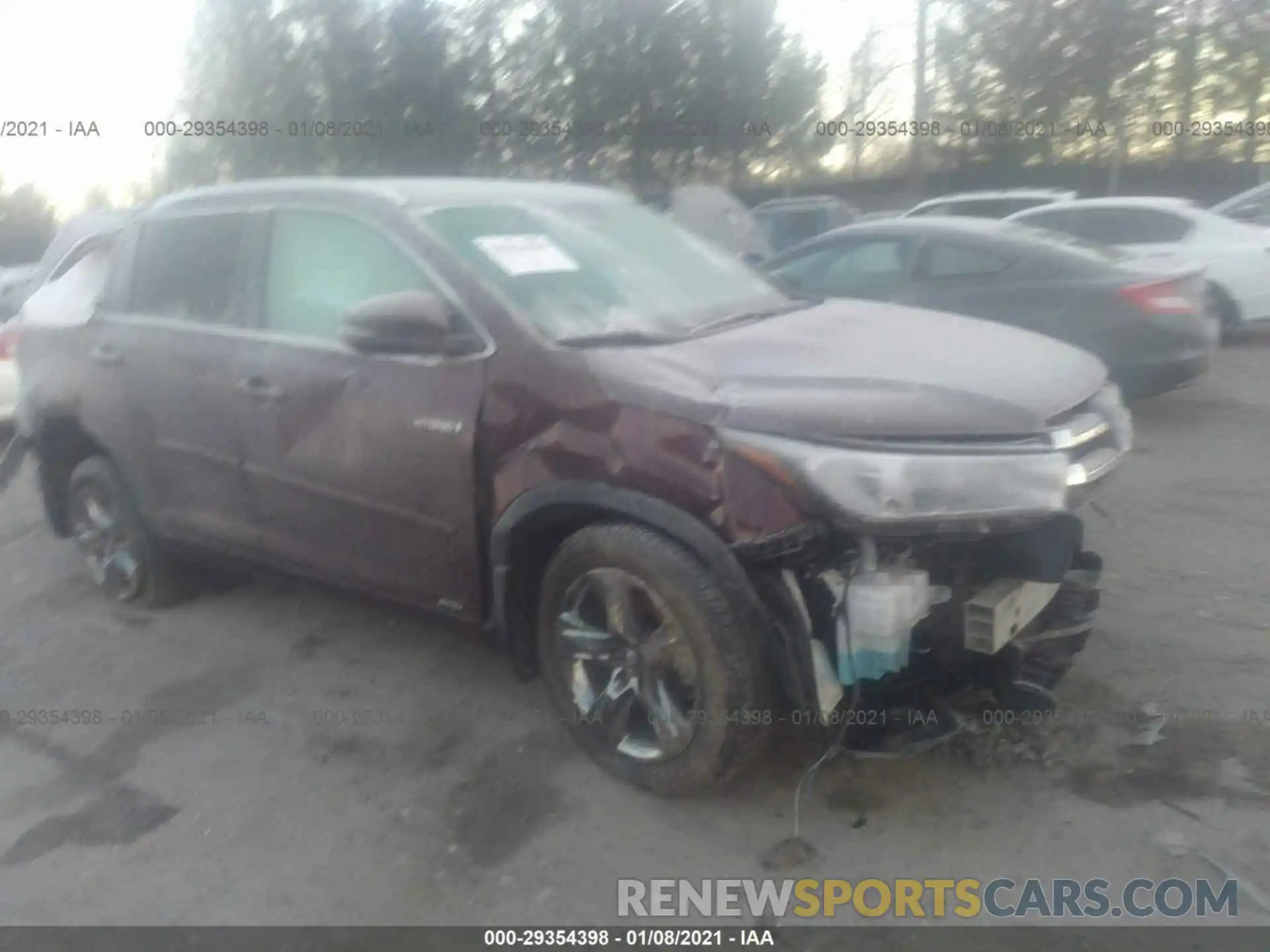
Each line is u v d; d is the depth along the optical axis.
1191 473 6.46
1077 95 25.27
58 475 5.54
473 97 24.80
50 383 5.19
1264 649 4.18
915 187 24.05
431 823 3.46
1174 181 24.44
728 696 3.16
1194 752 3.54
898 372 3.29
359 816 3.52
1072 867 3.09
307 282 4.12
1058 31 24.70
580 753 3.78
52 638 5.02
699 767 3.30
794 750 3.69
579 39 24.08
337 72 24.05
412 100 24.36
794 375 3.27
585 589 3.45
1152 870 3.05
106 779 3.83
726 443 3.04
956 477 2.96
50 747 4.05
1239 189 23.92
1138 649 4.22
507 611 3.61
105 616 5.22
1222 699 3.84
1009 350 3.63
